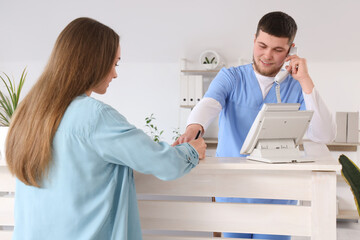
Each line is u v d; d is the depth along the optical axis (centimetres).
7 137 100
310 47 432
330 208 128
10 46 463
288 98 169
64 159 96
